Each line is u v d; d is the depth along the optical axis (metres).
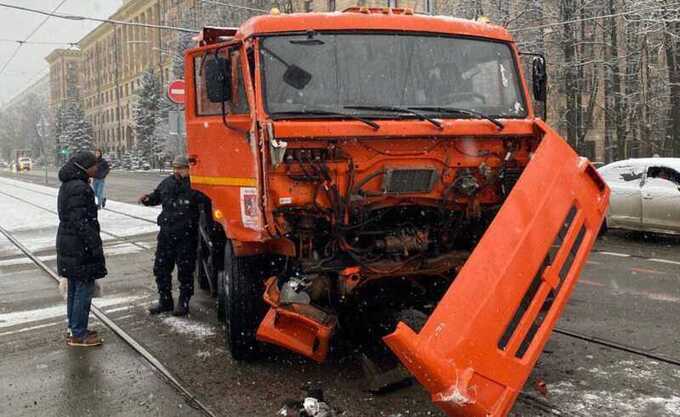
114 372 5.91
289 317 5.18
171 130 15.53
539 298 4.36
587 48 30.36
